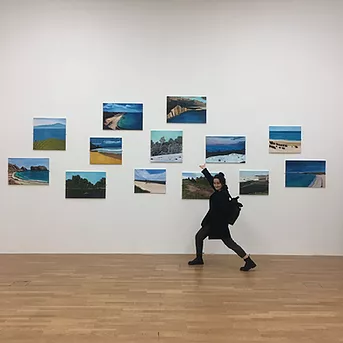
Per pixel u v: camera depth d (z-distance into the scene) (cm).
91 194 617
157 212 619
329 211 620
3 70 614
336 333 313
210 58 620
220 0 620
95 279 466
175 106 619
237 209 534
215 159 619
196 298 397
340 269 523
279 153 620
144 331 315
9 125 614
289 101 620
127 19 619
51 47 616
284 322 335
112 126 618
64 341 296
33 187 616
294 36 620
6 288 428
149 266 533
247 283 452
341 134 619
